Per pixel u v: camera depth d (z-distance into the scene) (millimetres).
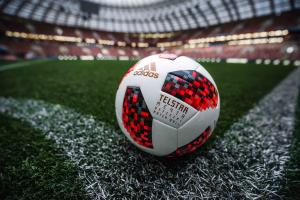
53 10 39188
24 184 1603
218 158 1930
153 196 1481
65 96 4332
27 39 34969
